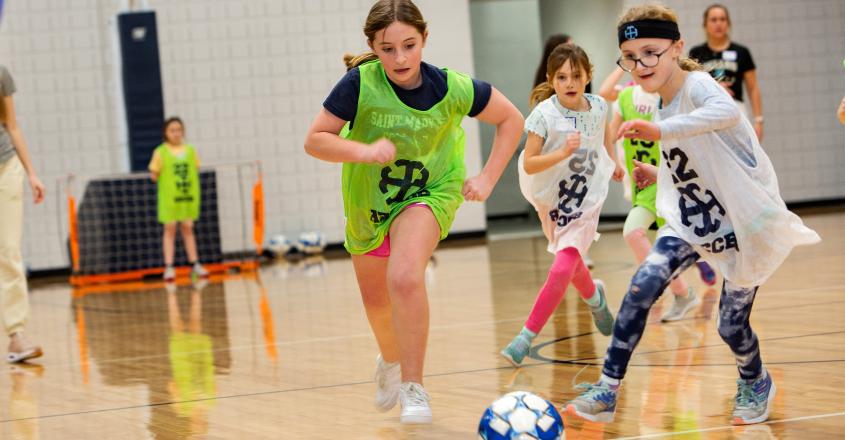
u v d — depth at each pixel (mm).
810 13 16766
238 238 15961
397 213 4160
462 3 16656
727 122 3619
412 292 3982
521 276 10250
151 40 14328
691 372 4859
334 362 5961
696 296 7215
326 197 16328
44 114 15555
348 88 4023
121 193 14133
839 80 16859
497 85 19609
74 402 5242
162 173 13445
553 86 5754
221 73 16016
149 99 14391
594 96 5867
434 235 4113
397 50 3885
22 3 15445
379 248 4254
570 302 7945
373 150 3826
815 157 16797
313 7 16203
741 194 3750
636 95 6883
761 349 5207
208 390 5309
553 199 5742
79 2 15602
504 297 8555
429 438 3936
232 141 16078
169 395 5242
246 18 16047
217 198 15023
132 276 14328
